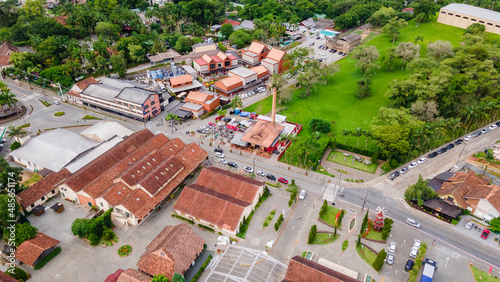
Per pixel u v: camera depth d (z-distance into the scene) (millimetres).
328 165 146875
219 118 178625
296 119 178750
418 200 121438
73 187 122688
